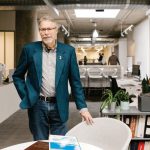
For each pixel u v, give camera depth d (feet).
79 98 7.23
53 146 4.93
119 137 5.96
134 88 19.12
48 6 22.68
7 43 32.96
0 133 16.48
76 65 7.31
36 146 5.04
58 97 7.11
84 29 51.57
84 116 6.93
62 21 40.47
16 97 21.21
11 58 32.91
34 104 7.12
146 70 35.94
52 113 7.22
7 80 20.27
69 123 18.62
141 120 11.49
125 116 11.47
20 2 22.98
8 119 20.02
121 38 55.42
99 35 60.70
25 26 29.19
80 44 70.08
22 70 7.29
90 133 6.53
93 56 90.99
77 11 31.91
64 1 23.31
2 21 29.04
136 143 11.53
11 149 5.25
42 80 7.07
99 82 30.68
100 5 23.04
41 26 6.82
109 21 40.91
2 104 17.71
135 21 40.63
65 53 7.13
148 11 27.50
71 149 4.84
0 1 22.84
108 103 11.76
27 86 7.15
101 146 6.29
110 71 30.66
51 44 6.92
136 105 12.98
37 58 7.04
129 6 23.06
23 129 17.34
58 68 7.04
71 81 7.38
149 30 34.45
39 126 7.27
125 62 55.01
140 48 40.06
